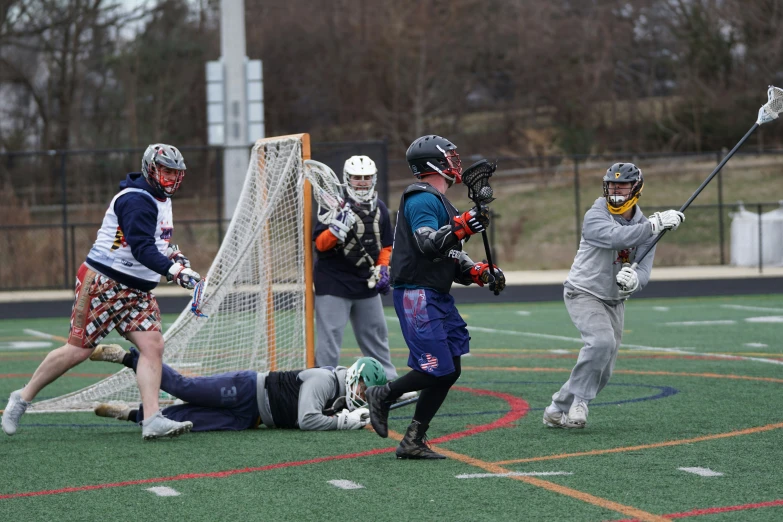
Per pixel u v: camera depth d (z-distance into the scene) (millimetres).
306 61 149375
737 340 39844
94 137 132500
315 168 27266
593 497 16281
